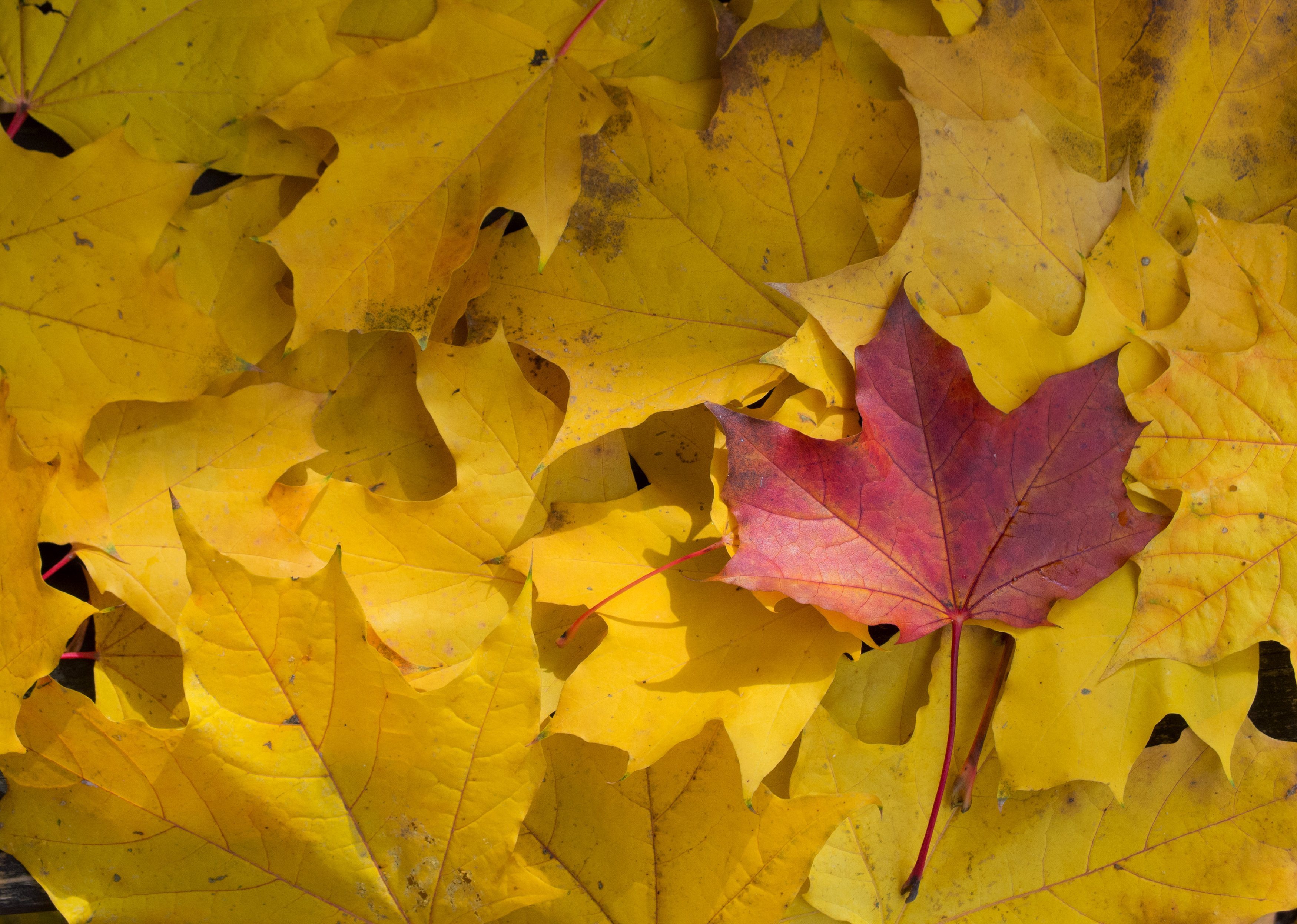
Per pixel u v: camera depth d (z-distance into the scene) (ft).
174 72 2.35
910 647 2.41
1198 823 2.43
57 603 2.28
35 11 2.32
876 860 2.40
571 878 2.38
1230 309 2.35
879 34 2.37
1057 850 2.43
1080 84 2.40
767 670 2.34
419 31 2.37
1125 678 2.36
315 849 2.29
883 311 2.32
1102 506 2.31
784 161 2.39
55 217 2.29
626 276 2.39
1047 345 2.33
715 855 2.36
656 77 2.40
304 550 2.36
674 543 2.36
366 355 2.42
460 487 2.38
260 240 2.31
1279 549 2.32
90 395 2.32
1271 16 2.40
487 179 2.35
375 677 2.25
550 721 2.32
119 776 2.27
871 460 2.29
